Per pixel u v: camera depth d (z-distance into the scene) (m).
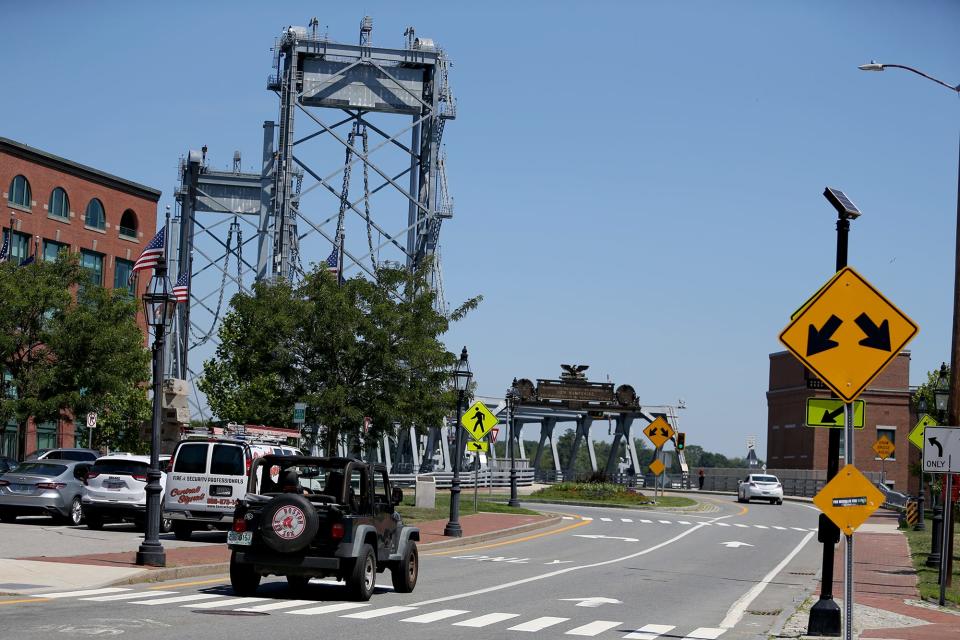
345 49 83.94
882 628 18.06
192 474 30.80
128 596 18.64
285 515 18.77
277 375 46.78
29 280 52.81
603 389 91.38
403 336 44.34
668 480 102.06
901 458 89.31
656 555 34.47
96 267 79.12
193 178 113.56
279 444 35.91
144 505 32.84
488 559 31.12
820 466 90.44
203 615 16.59
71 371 51.91
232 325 62.41
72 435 74.00
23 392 51.81
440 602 20.23
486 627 16.95
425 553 32.75
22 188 72.81
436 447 88.38
